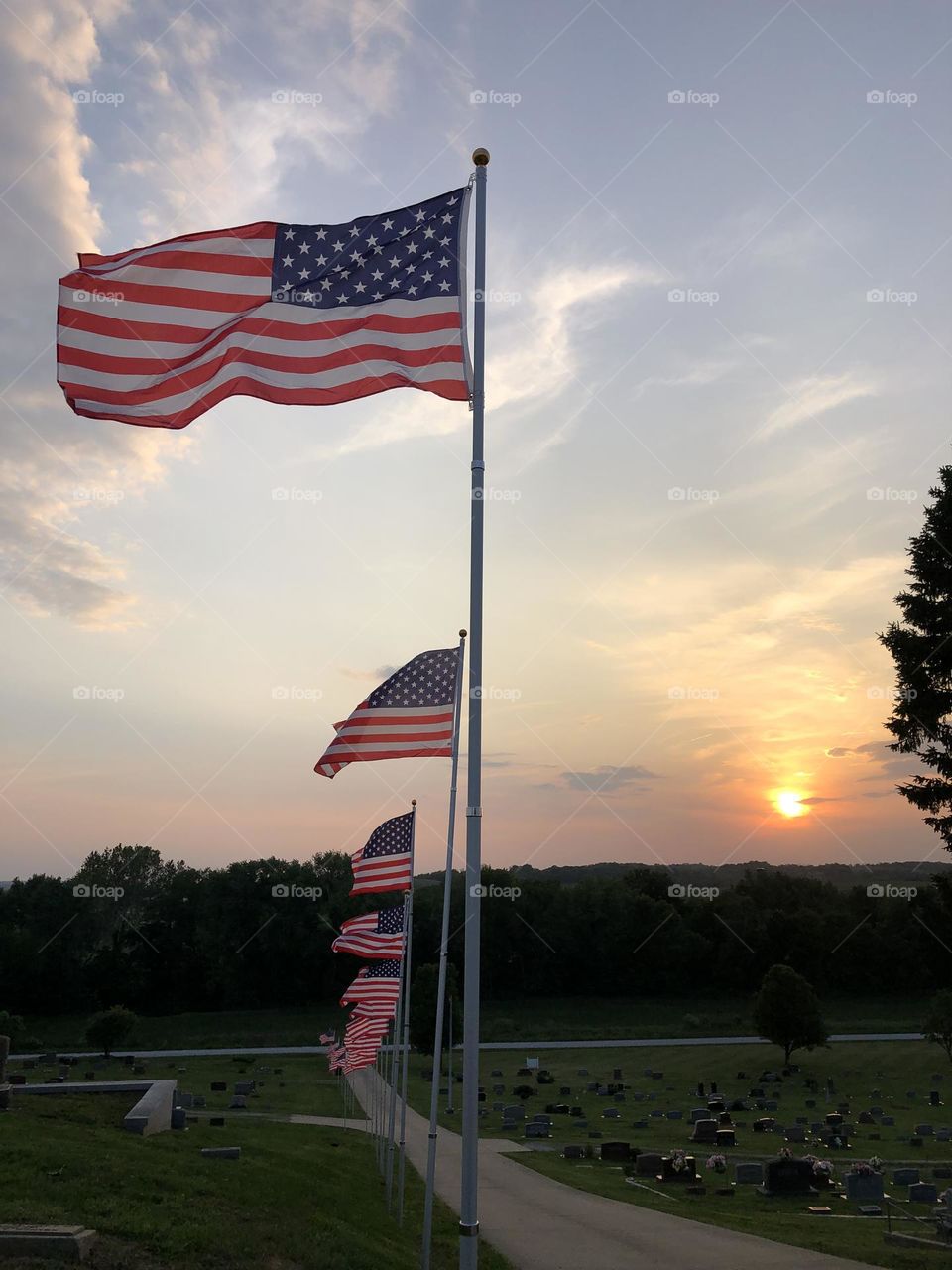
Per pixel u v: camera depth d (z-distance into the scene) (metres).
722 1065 78.56
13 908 118.12
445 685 19.34
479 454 12.64
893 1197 30.66
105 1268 12.66
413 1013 81.62
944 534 31.78
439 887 137.75
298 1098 56.25
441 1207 26.20
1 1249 12.61
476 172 13.38
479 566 12.42
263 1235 15.69
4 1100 23.16
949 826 31.12
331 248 14.28
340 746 19.17
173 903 123.19
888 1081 67.94
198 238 14.20
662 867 144.38
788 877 139.12
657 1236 23.20
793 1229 24.67
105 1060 77.50
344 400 13.74
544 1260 20.64
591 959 125.50
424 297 13.92
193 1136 24.39
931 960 116.69
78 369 13.77
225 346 13.94
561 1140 44.66
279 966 118.75
